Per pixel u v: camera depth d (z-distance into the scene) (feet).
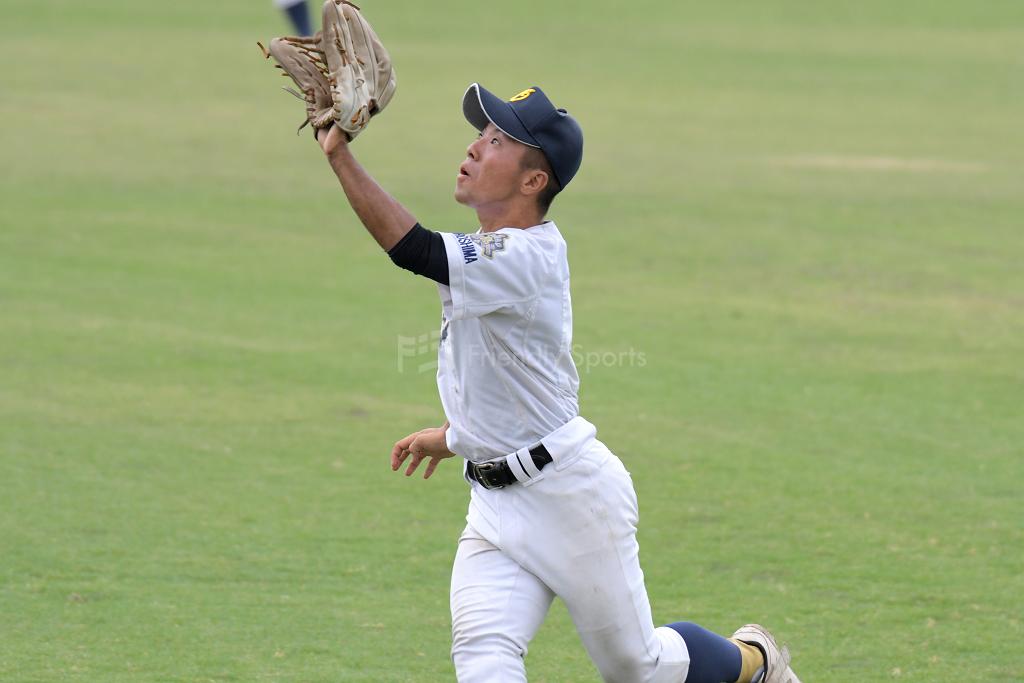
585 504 44.62
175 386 103.24
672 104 291.58
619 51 377.91
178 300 130.11
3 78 296.51
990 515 78.18
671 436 93.20
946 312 131.03
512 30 416.67
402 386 105.40
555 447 44.39
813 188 200.54
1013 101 301.02
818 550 72.43
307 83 41.11
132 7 440.04
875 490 82.53
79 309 125.49
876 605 64.95
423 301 132.46
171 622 61.52
